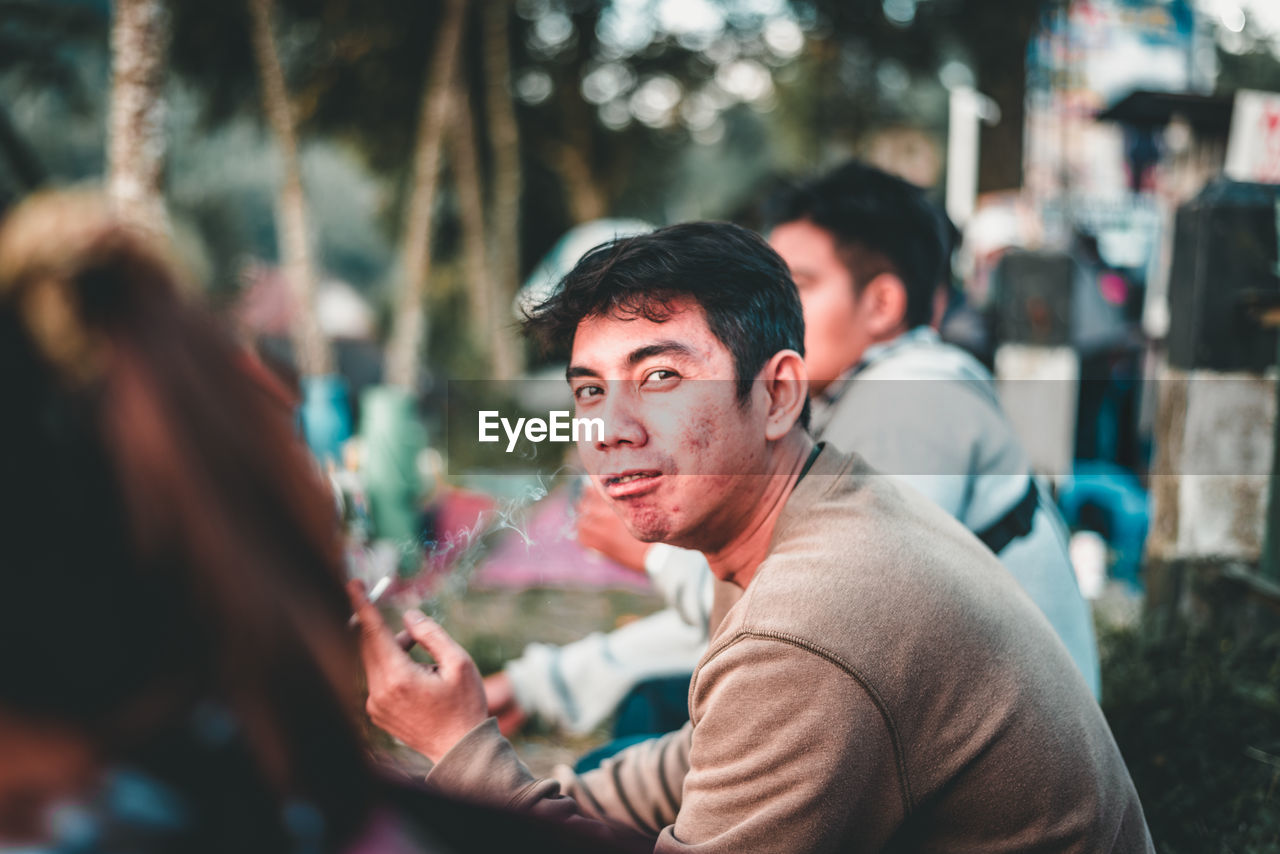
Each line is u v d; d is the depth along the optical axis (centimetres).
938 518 129
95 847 52
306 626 56
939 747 109
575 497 193
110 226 54
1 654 52
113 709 54
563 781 167
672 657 210
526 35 1102
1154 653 281
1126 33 770
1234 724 235
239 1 812
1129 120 464
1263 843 204
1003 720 109
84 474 51
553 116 1159
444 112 873
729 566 131
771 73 1187
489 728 124
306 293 706
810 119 1231
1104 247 693
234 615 53
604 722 306
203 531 52
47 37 620
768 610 109
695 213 1527
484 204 1195
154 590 52
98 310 52
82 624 52
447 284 1184
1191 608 312
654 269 117
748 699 106
